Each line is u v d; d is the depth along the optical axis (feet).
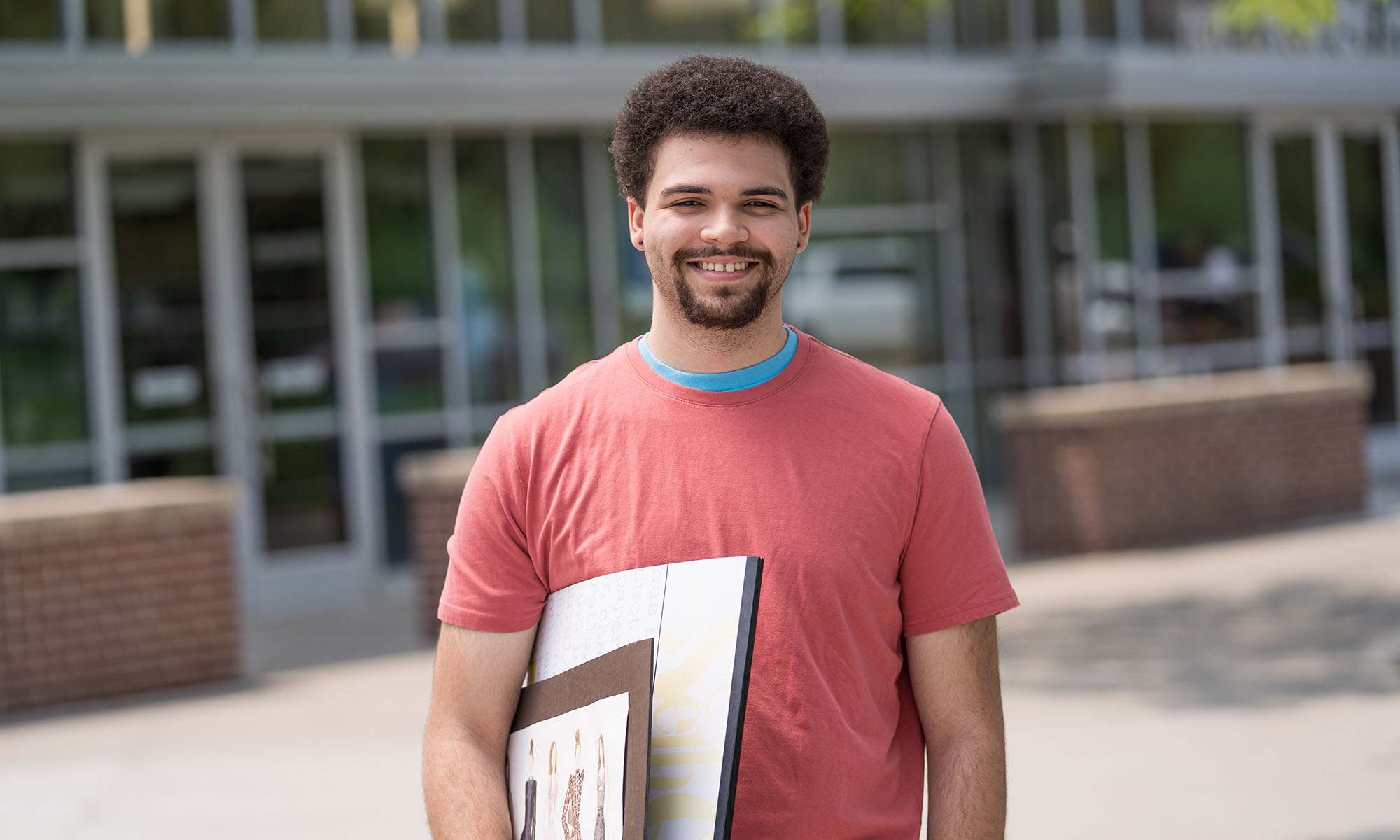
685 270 6.79
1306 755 18.35
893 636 6.97
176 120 30.35
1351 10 42.47
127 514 24.71
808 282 39.19
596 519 6.86
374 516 33.81
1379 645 23.93
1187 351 41.27
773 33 35.04
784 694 6.61
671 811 6.36
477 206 34.94
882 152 39.73
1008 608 7.02
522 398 35.42
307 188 33.19
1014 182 40.65
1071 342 39.99
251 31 32.55
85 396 31.50
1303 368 43.75
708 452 6.84
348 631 30.14
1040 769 18.35
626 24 36.29
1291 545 33.01
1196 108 39.75
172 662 25.12
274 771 19.72
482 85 32.78
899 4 35.99
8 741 22.13
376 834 16.90
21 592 24.04
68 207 31.30
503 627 7.00
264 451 32.73
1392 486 41.63
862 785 6.75
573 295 35.94
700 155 6.71
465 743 6.95
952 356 40.47
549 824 6.70
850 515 6.76
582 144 35.91
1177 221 41.14
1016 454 34.35
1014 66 38.91
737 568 6.53
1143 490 33.78
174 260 32.14
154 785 19.31
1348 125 44.50
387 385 34.12
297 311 33.12
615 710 6.42
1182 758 18.52
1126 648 24.68
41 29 30.99
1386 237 45.44
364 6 33.68
